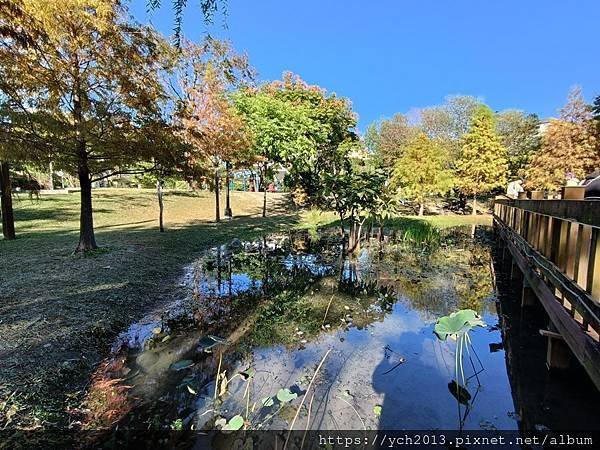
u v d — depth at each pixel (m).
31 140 5.16
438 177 17.48
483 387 2.72
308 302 4.73
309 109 17.14
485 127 18.44
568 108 15.59
